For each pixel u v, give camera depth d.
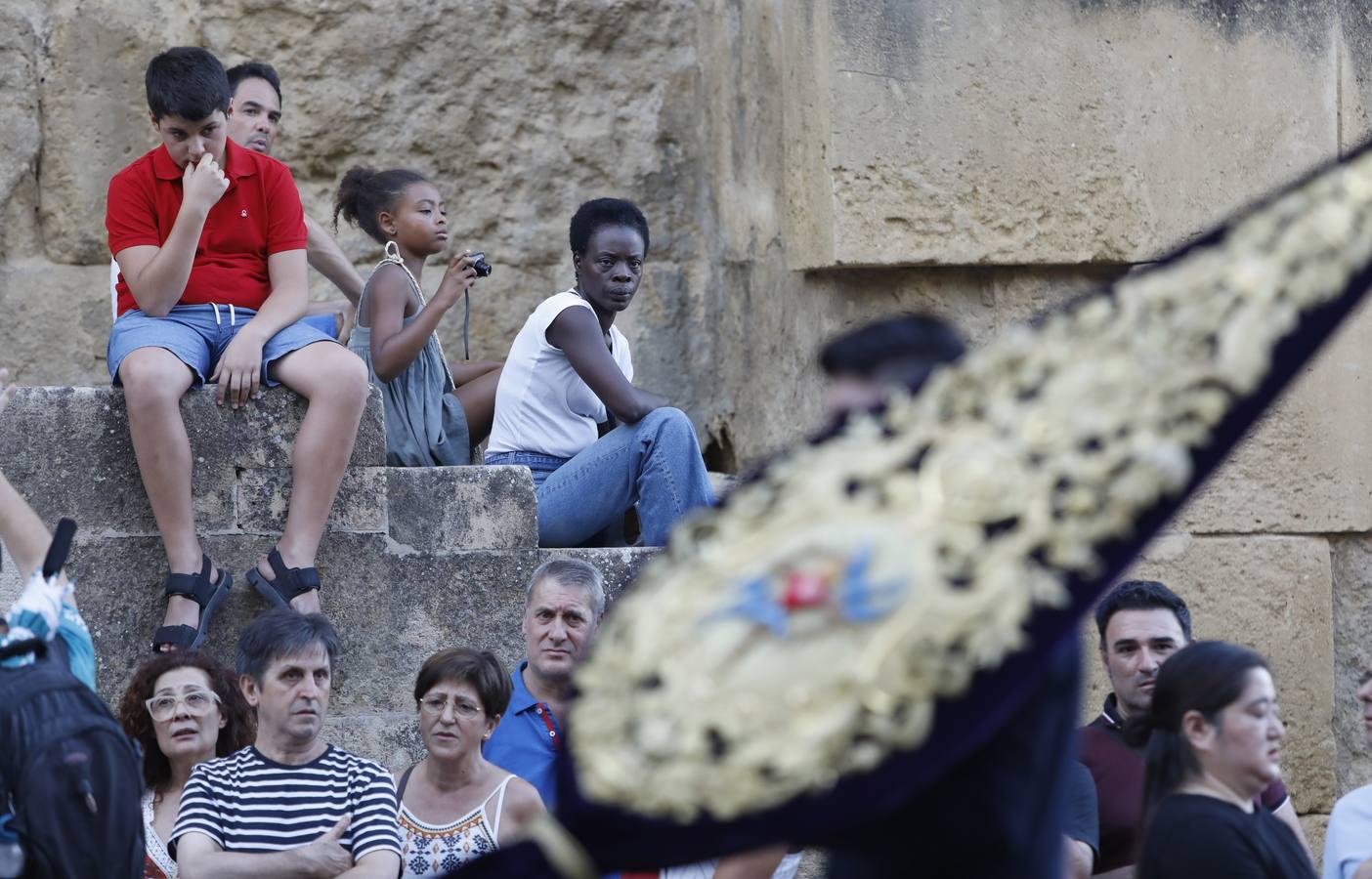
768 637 3.36
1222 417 3.45
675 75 16.73
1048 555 3.37
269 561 11.16
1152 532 3.39
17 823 6.43
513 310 16.34
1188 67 14.67
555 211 16.48
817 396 14.48
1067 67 14.44
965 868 3.83
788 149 14.89
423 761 10.11
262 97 14.24
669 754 3.32
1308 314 3.52
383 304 13.16
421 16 16.20
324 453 11.29
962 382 3.68
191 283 11.73
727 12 16.17
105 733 6.76
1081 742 8.89
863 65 14.09
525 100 16.42
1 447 10.88
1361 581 15.27
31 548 8.23
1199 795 7.20
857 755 3.26
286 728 9.15
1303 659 14.71
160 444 10.94
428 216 13.80
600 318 13.46
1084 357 3.59
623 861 3.37
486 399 14.09
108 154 15.60
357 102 16.08
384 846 9.02
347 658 11.53
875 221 14.12
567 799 3.46
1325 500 14.83
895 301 14.61
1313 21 14.95
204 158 11.46
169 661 9.66
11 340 15.38
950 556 3.37
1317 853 14.68
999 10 14.33
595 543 13.10
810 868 11.28
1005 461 3.46
